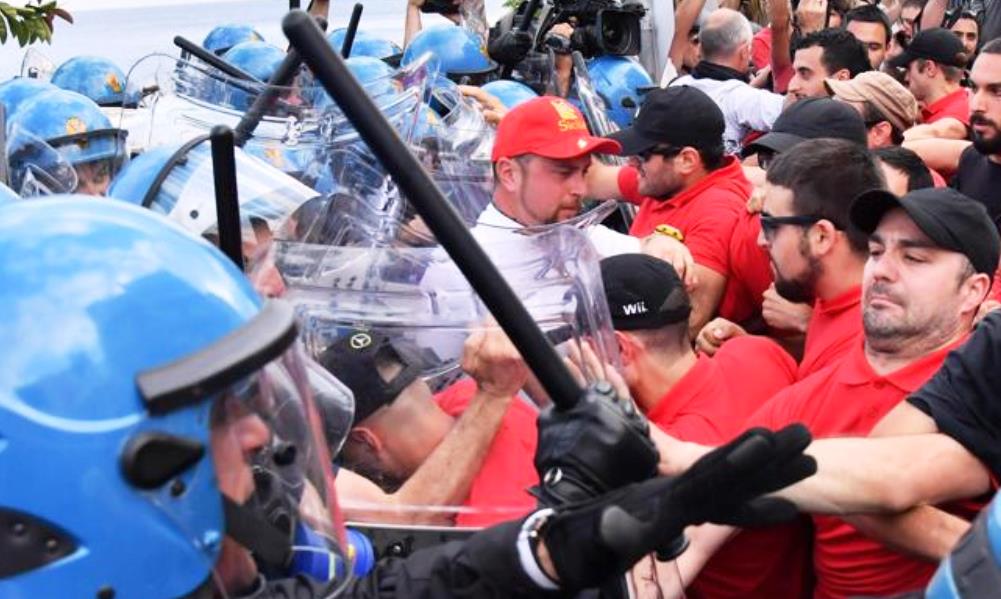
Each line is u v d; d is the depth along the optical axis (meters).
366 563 1.88
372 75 4.07
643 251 3.41
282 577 1.39
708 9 7.33
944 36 5.54
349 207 2.47
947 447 2.14
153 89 3.70
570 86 5.52
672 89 3.88
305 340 2.13
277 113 2.94
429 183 1.38
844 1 7.34
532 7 5.26
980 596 1.18
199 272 1.24
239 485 1.26
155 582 1.18
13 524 1.14
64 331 1.16
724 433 2.57
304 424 1.38
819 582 2.45
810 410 2.47
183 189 2.47
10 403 1.14
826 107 3.91
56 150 3.27
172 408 1.16
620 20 5.54
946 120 4.89
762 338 2.85
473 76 5.07
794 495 2.12
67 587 1.16
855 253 2.74
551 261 2.18
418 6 5.89
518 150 3.44
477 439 2.06
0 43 5.04
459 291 2.12
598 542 1.23
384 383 2.07
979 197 4.29
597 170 4.20
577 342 2.17
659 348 2.61
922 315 2.34
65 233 1.21
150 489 1.16
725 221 3.64
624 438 1.33
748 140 5.29
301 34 1.36
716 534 2.34
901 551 2.19
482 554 1.34
